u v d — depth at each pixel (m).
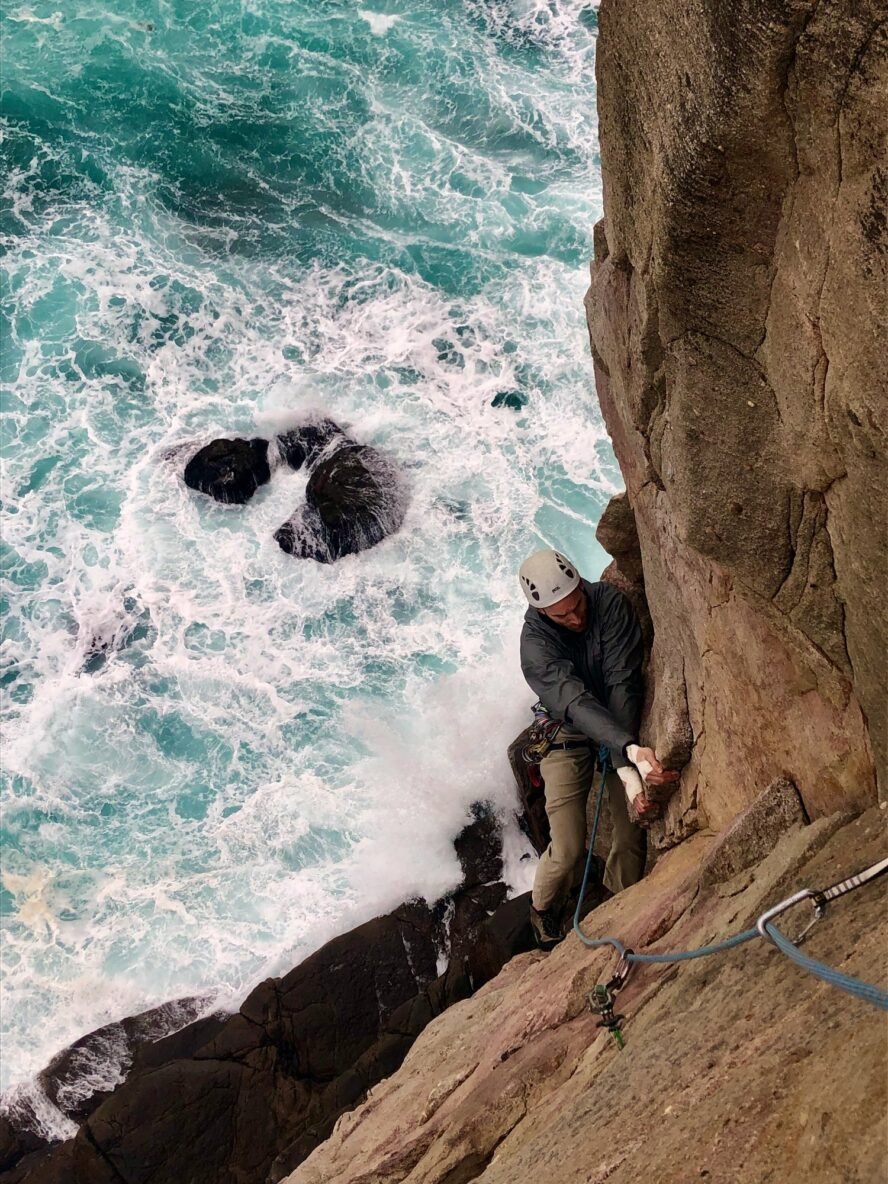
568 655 5.44
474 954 7.97
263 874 10.14
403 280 15.02
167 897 10.08
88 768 10.98
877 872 2.88
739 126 2.70
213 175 16.52
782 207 2.84
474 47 17.81
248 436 13.41
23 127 17.06
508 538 12.35
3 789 10.84
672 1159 2.44
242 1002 9.12
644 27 3.05
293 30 18.14
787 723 3.99
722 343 3.21
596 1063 3.56
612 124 3.55
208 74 17.73
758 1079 2.49
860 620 3.25
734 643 4.20
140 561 12.38
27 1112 8.61
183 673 11.54
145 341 14.46
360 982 8.63
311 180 16.41
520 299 14.71
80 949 9.80
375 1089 5.27
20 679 11.58
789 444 3.18
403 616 11.82
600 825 6.27
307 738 11.01
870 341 2.67
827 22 2.38
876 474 2.87
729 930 3.45
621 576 6.18
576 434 13.27
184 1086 7.92
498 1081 3.94
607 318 4.50
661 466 4.28
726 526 3.54
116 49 18.03
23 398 13.86
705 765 4.81
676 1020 3.16
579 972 4.22
